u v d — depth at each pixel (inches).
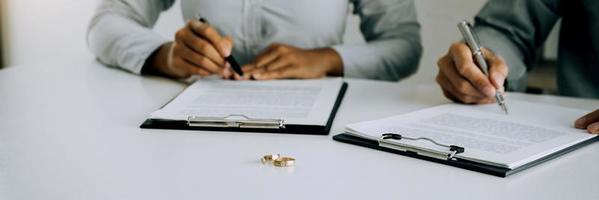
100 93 53.9
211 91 51.7
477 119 43.4
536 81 70.6
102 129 43.1
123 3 73.8
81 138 41.2
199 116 43.9
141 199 32.6
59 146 39.7
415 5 72.4
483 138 39.5
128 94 53.7
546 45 69.6
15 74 62.4
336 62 68.1
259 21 74.7
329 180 34.7
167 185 34.1
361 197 32.9
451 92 49.6
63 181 34.6
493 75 46.9
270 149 39.1
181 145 39.8
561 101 52.4
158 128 43.1
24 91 54.6
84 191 33.5
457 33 71.9
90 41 73.5
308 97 49.4
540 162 36.8
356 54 69.6
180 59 58.7
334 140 40.7
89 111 47.7
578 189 33.7
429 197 32.9
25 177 35.1
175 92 54.7
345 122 44.9
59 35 85.0
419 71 73.3
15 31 87.7
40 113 47.1
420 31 72.9
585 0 66.2
